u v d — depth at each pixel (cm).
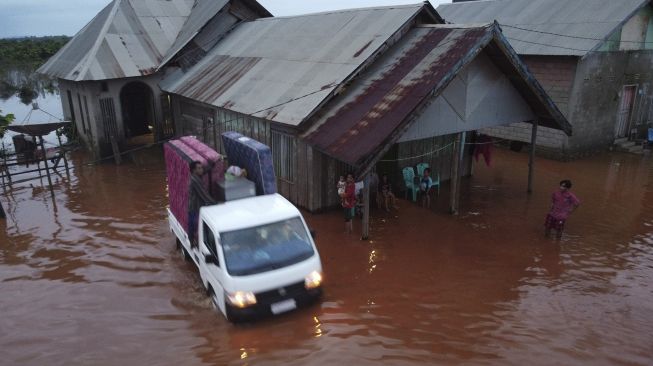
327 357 728
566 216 1202
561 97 1980
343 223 1335
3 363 757
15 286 1027
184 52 2227
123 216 1454
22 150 2120
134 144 2358
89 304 942
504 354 742
